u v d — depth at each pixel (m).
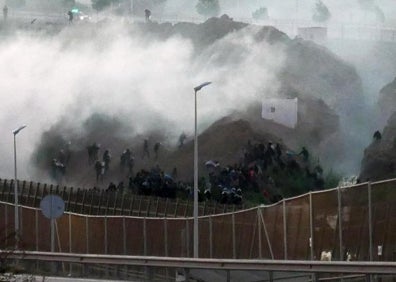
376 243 119.75
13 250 96.25
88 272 130.75
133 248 163.50
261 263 108.94
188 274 116.56
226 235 149.00
